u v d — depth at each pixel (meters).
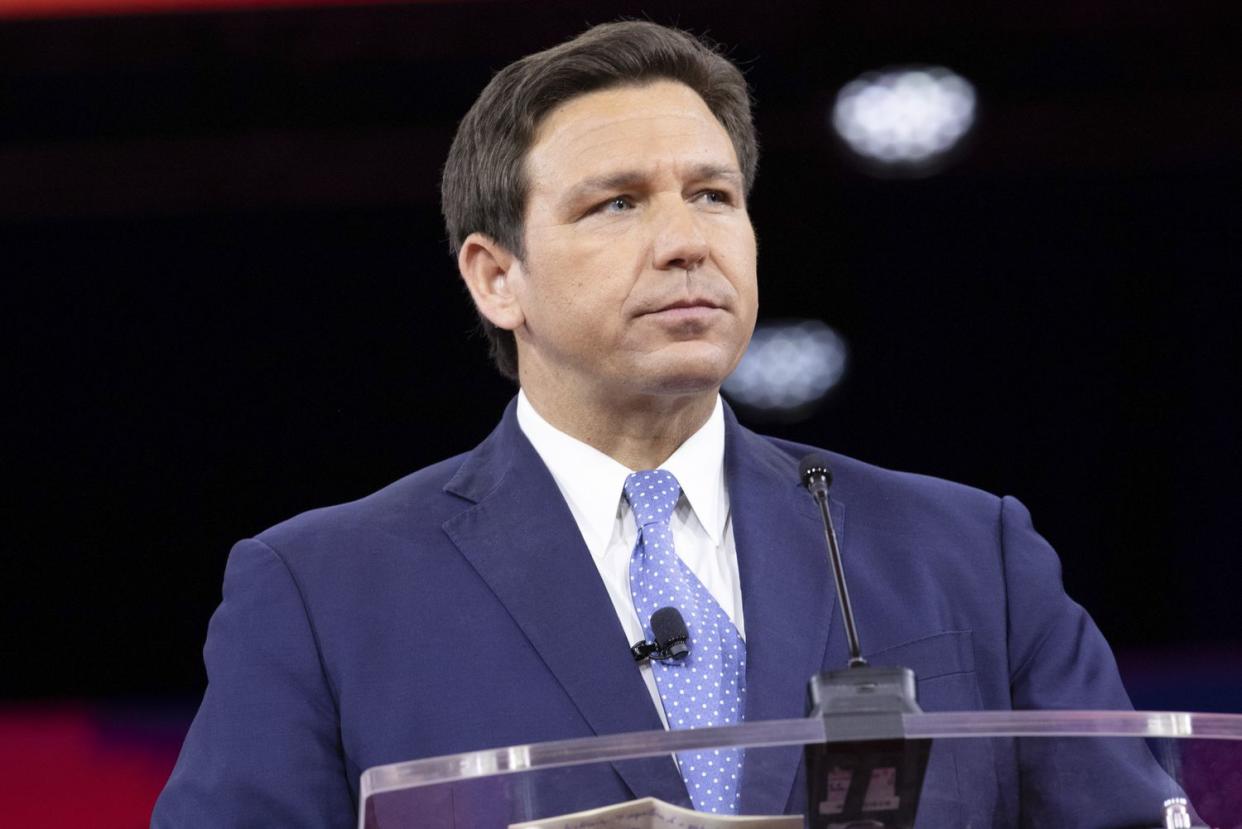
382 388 17.41
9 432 17.38
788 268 17.50
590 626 7.10
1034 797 5.36
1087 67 16.98
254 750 6.93
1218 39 16.78
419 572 7.32
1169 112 17.02
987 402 17.47
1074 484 17.38
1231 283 17.30
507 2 16.30
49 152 16.94
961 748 5.27
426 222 17.41
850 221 17.44
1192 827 5.37
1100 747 5.37
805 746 5.06
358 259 17.45
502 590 7.23
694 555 7.54
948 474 17.42
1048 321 17.50
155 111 16.91
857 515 7.75
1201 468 17.27
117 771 16.09
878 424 17.47
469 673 7.01
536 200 7.66
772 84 16.97
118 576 17.28
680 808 5.07
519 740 6.84
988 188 17.42
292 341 17.42
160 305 17.47
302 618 7.21
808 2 16.58
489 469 7.86
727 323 7.40
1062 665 7.45
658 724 6.86
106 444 17.38
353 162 17.09
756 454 7.92
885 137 17.03
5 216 17.12
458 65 16.70
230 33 16.48
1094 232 17.48
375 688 7.02
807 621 7.23
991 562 7.67
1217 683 16.42
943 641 7.28
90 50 16.48
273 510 17.33
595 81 7.72
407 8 16.33
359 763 6.93
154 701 16.89
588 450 7.71
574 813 5.18
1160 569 17.23
